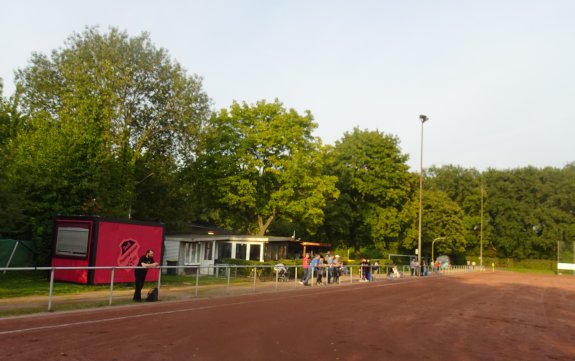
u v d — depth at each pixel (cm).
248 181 3706
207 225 6359
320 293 2222
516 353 1020
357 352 941
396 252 6306
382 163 5622
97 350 858
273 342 998
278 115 3962
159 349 884
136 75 3178
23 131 2662
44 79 3203
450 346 1058
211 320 1258
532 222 8688
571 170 9438
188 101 3331
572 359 989
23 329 1034
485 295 2562
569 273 7388
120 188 2725
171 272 3169
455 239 7075
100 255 1998
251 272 2948
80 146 2456
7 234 2452
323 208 5262
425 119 4616
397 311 1653
